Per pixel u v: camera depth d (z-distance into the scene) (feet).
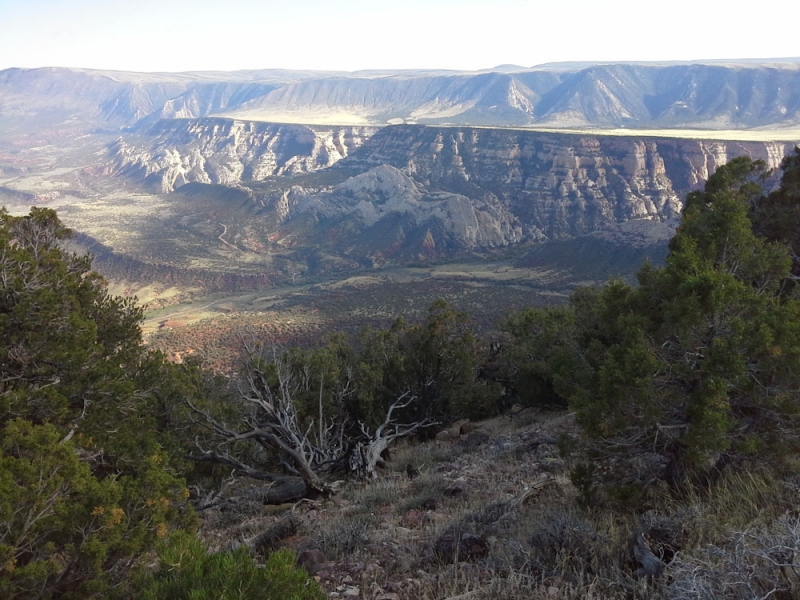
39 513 22.52
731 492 23.32
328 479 54.65
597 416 26.45
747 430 25.77
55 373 36.86
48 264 42.73
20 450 25.54
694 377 25.71
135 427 40.40
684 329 26.53
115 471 36.70
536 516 25.58
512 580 19.15
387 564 23.56
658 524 20.42
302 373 72.18
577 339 51.34
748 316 26.68
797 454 26.50
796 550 14.84
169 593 16.25
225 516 44.78
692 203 53.62
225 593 15.26
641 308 30.14
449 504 33.45
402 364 84.12
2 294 36.52
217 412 52.06
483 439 63.67
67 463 25.25
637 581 17.81
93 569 22.35
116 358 45.60
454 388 86.43
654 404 25.35
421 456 55.67
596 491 27.04
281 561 16.22
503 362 98.53
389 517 32.42
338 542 26.40
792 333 24.53
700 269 28.14
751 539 17.17
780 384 25.16
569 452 27.96
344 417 75.05
